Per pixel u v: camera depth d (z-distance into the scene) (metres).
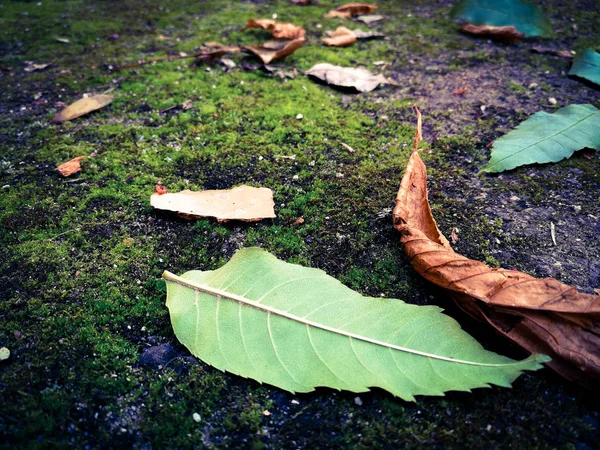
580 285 0.18
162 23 0.39
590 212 0.21
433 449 0.14
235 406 0.15
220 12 0.41
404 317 0.16
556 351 0.14
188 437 0.14
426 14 0.40
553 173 0.23
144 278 0.18
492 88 0.29
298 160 0.24
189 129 0.26
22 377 0.15
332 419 0.14
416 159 0.20
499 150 0.23
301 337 0.15
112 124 0.27
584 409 0.14
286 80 0.31
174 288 0.17
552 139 0.24
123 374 0.15
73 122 0.27
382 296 0.17
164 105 0.28
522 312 0.15
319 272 0.17
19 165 0.24
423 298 0.17
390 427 0.14
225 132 0.26
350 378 0.15
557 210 0.21
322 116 0.27
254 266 0.17
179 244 0.20
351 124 0.26
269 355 0.15
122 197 0.22
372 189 0.22
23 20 0.40
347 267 0.19
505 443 0.14
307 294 0.16
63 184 0.22
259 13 0.41
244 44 0.35
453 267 0.16
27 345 0.16
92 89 0.30
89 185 0.22
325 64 0.32
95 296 0.18
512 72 0.31
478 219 0.20
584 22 0.38
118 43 0.36
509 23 0.35
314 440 0.14
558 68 0.31
